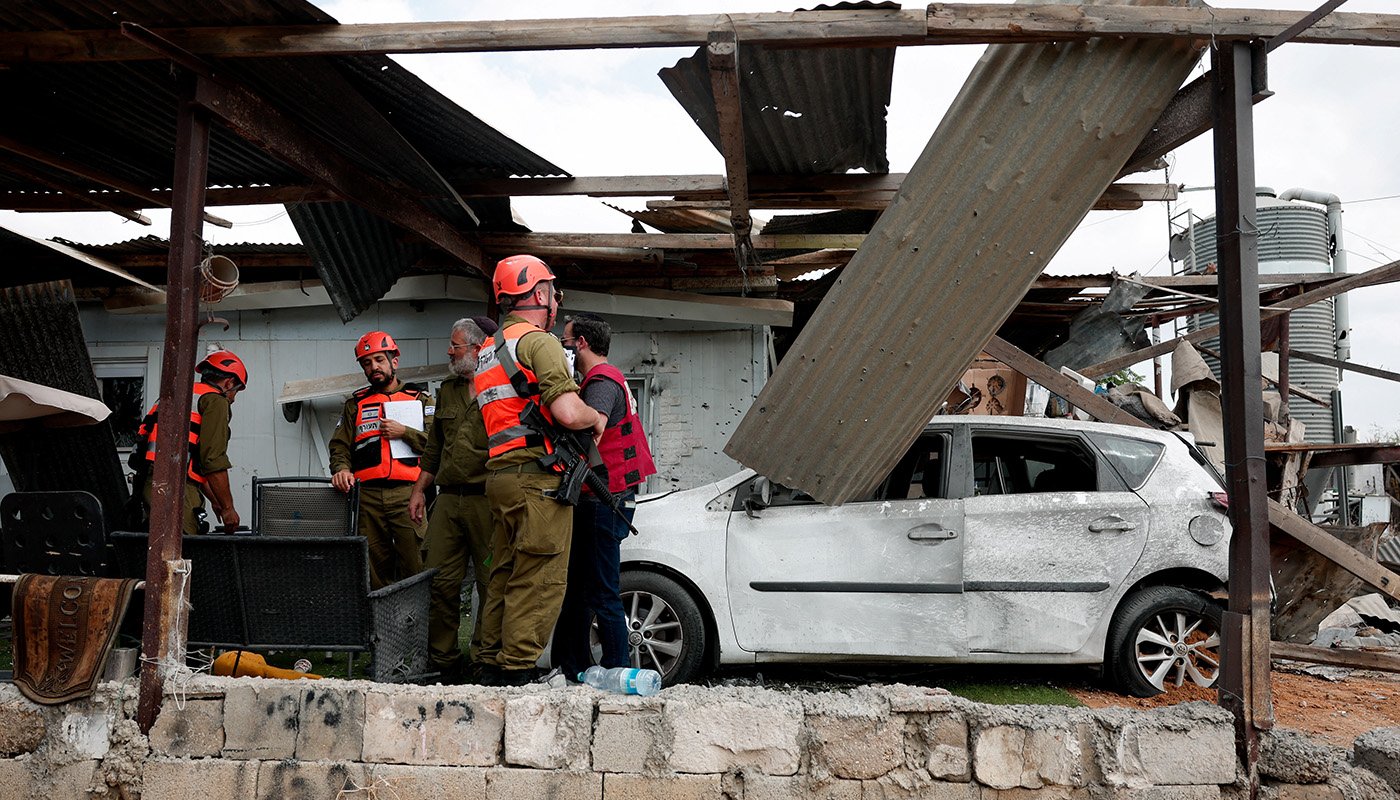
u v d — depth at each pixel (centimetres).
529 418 398
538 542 390
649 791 339
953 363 434
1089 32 361
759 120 483
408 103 456
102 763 356
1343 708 531
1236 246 355
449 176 559
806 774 340
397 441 560
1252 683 347
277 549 409
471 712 346
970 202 407
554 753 341
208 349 841
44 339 570
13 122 486
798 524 518
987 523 511
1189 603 505
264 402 841
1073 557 508
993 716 341
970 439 538
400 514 556
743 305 800
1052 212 402
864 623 506
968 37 370
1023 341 1141
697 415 826
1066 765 338
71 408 462
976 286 418
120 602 371
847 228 688
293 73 405
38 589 375
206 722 354
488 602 431
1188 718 342
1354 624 755
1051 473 543
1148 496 520
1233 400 357
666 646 513
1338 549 591
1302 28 339
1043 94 388
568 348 465
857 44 376
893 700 343
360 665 538
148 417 562
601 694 354
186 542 412
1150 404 707
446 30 377
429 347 838
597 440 417
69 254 695
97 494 569
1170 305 984
